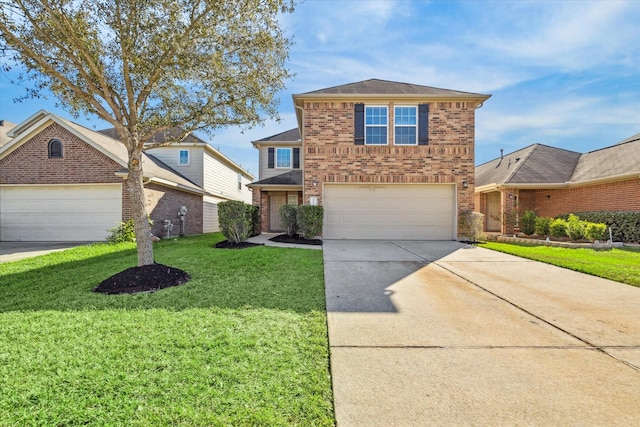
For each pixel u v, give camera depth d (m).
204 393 2.47
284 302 4.68
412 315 4.27
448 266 7.34
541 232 12.68
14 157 13.20
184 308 4.39
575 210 14.02
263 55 6.75
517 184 14.16
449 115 12.19
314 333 3.61
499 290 5.46
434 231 12.31
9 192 13.28
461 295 5.18
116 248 10.14
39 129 13.12
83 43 5.73
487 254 8.95
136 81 6.58
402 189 12.34
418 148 12.20
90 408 2.31
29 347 3.21
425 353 3.21
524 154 17.02
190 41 6.04
